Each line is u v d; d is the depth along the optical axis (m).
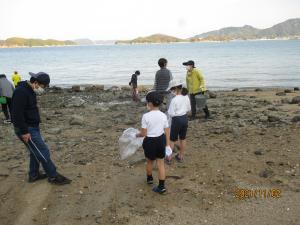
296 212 3.23
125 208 3.36
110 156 4.79
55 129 6.23
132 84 10.78
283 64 28.70
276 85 16.47
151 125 3.51
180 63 35.84
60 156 4.82
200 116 7.32
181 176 4.03
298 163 4.29
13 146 5.46
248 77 20.30
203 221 3.12
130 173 4.17
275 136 5.43
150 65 35.44
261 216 3.18
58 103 10.84
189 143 5.25
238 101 10.07
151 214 3.25
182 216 3.21
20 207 3.43
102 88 15.30
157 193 3.64
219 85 17.23
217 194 3.60
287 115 7.20
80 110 8.92
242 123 6.46
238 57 43.88
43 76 3.58
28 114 3.61
